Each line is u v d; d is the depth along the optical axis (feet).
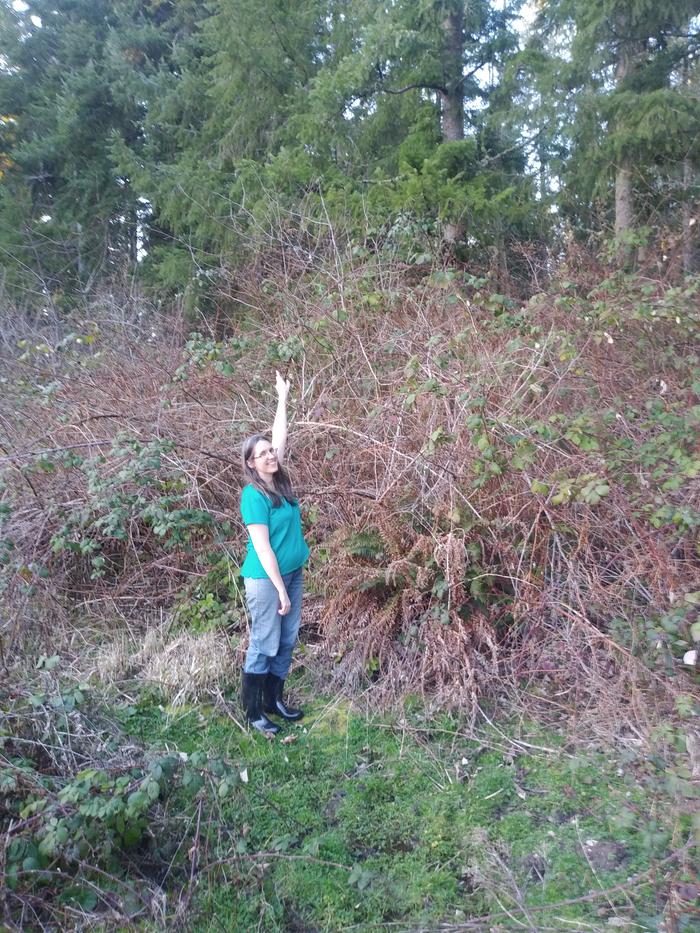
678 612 13.03
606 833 10.41
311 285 25.16
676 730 11.91
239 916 9.46
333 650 15.30
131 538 18.17
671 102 30.04
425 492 15.89
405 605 14.58
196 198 41.57
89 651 16.20
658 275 24.94
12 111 58.03
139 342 27.68
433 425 16.65
